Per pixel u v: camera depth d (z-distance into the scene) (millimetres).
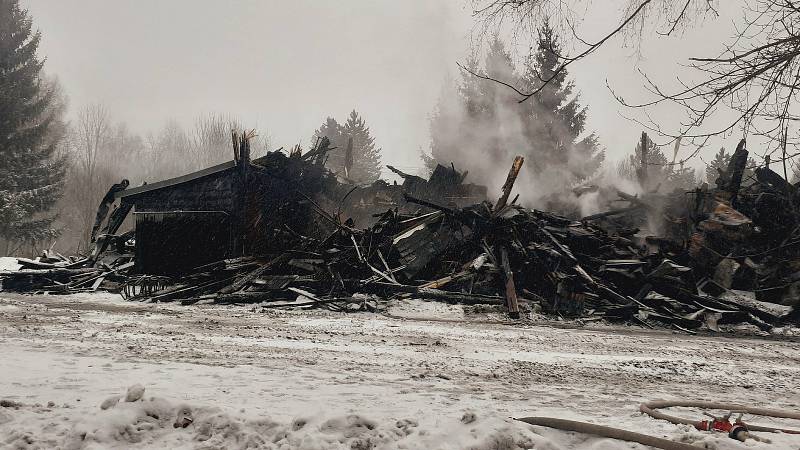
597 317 18266
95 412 4500
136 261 25266
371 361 8961
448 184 33906
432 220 22094
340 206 31625
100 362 7746
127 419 4328
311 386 6527
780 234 20484
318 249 22359
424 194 33812
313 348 10180
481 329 14422
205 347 9852
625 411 5707
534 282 20078
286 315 16547
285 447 3990
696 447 3844
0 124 57406
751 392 7598
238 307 18547
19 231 55281
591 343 12625
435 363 9016
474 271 19938
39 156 59844
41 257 28312
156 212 25250
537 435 4043
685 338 14875
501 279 19938
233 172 23734
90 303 19500
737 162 22875
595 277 19828
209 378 6812
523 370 8734
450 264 21312
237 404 5344
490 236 21297
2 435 4113
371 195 33781
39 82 63375
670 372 9148
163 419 4500
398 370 8203
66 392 5758
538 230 21328
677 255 21562
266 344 10484
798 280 19312
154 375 6887
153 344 9984
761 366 10242
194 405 4586
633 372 8992
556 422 4410
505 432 3961
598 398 6582
